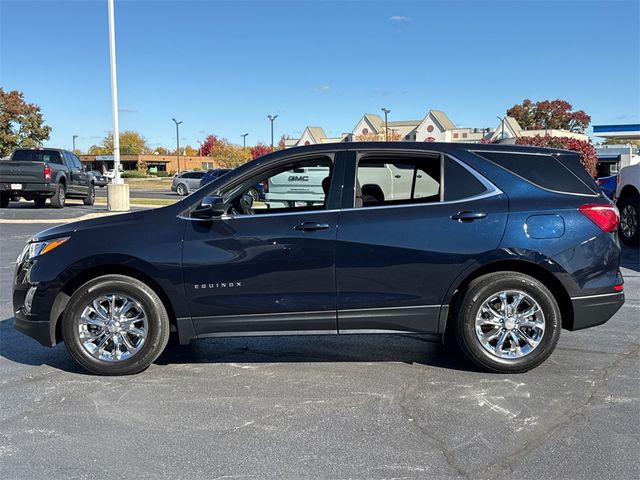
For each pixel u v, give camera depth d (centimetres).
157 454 344
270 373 483
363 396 430
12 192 1936
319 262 457
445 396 428
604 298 461
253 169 482
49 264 467
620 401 415
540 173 471
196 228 467
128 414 402
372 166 480
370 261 455
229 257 460
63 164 2086
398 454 341
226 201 480
